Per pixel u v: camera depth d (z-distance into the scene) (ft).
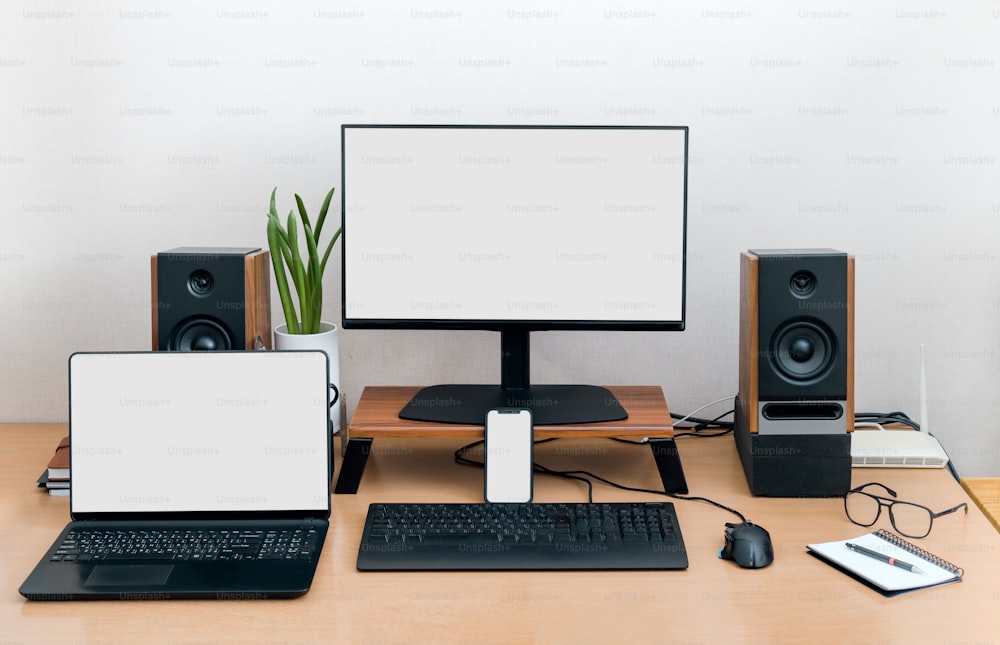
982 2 6.16
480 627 4.02
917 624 4.02
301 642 3.92
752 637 3.93
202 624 4.07
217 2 6.30
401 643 3.91
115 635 3.98
